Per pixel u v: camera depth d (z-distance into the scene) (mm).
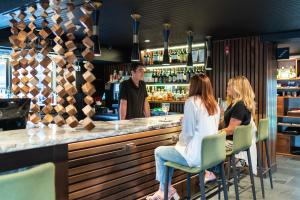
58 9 3055
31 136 2443
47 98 3295
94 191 2799
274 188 4637
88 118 2824
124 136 3098
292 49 6531
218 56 6031
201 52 6418
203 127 2777
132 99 4492
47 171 1543
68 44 2953
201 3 3559
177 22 4496
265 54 5461
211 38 5805
